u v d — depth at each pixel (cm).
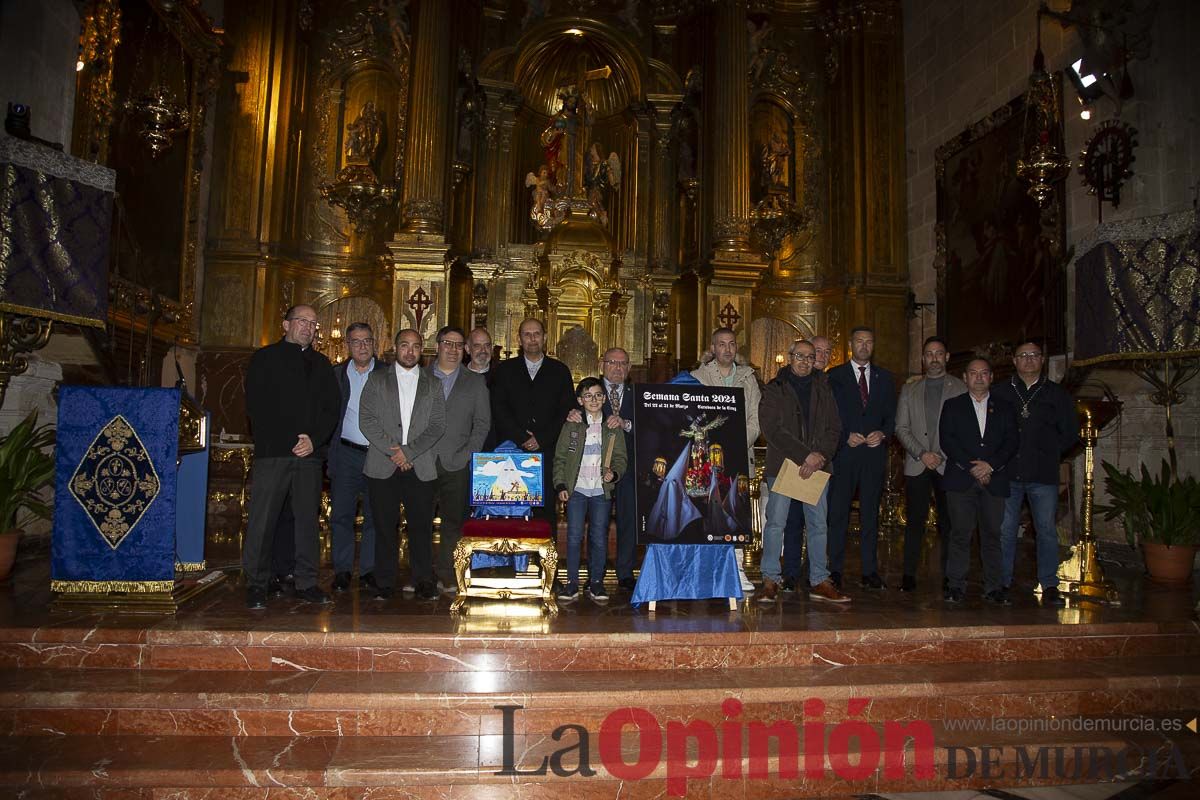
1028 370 577
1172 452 664
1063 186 895
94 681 393
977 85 1103
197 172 1120
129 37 906
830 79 1377
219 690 384
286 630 427
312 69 1295
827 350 614
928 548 854
